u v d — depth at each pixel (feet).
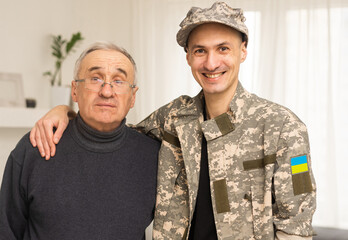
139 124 4.95
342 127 11.69
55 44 11.64
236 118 4.21
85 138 4.25
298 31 12.05
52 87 10.71
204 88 4.23
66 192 4.09
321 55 11.84
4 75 10.02
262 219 4.00
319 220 11.66
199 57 4.18
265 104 4.23
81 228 4.06
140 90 13.66
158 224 4.47
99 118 4.15
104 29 14.11
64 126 4.36
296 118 4.08
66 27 12.38
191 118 4.52
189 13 4.16
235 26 3.98
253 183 4.08
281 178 3.90
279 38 12.23
